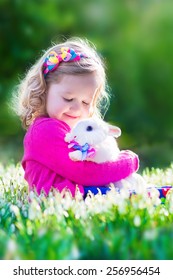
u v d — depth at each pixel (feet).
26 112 13.03
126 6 53.42
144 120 50.70
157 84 52.49
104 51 49.11
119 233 8.91
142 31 54.03
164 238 8.57
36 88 12.53
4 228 9.93
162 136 50.98
